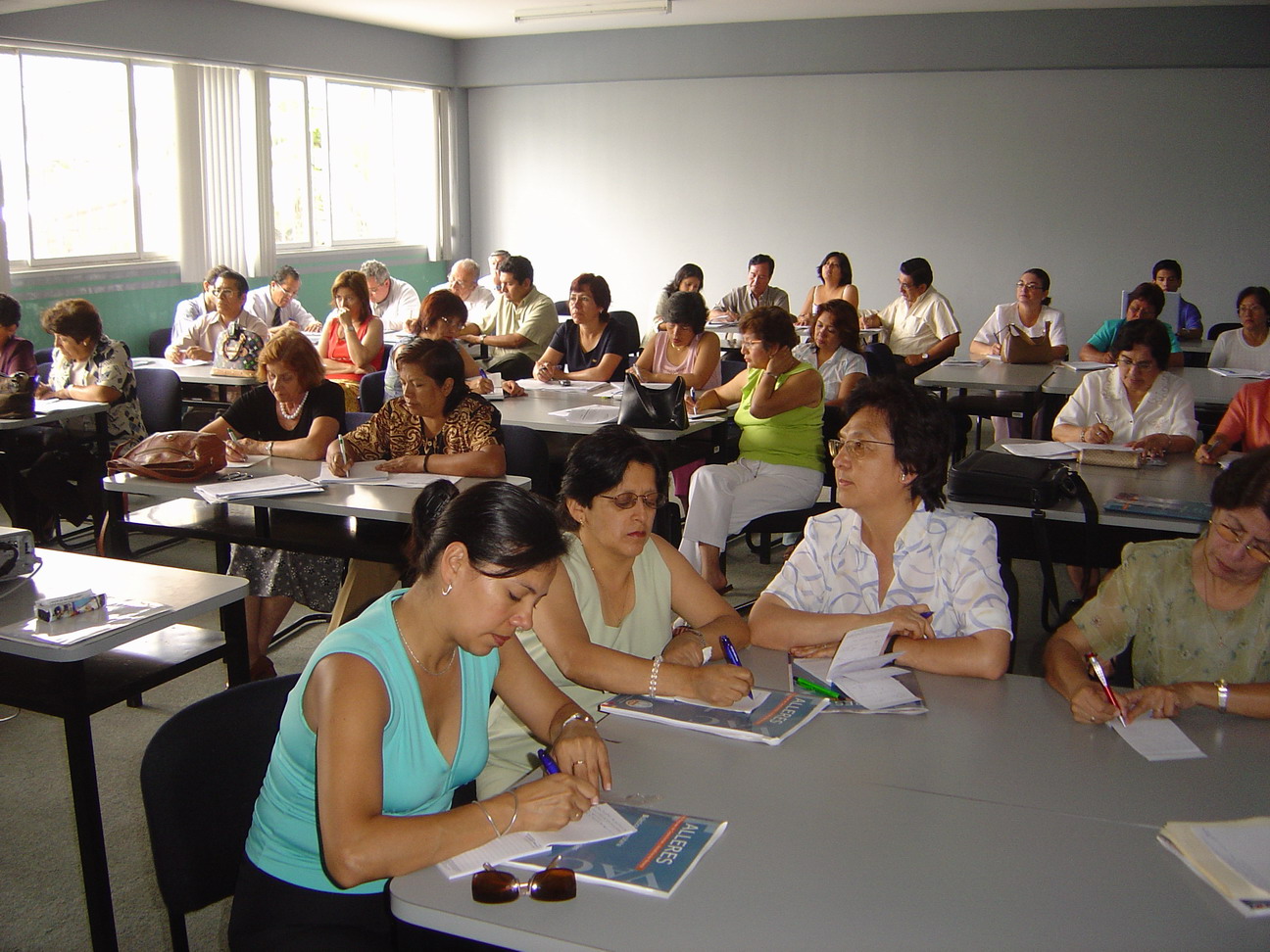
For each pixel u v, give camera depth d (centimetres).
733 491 402
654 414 410
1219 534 180
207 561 459
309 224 918
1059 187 875
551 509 139
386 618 144
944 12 856
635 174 1003
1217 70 822
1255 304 584
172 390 500
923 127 901
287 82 879
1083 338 895
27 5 580
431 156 1030
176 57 745
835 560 215
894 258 933
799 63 909
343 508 295
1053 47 840
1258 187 829
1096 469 346
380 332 612
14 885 237
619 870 126
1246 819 139
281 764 146
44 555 247
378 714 137
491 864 129
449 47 1023
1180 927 118
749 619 212
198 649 226
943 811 143
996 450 365
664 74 955
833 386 497
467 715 152
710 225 986
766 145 951
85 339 471
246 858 154
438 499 151
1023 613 416
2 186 639
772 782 151
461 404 351
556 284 1059
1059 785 151
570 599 187
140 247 756
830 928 117
